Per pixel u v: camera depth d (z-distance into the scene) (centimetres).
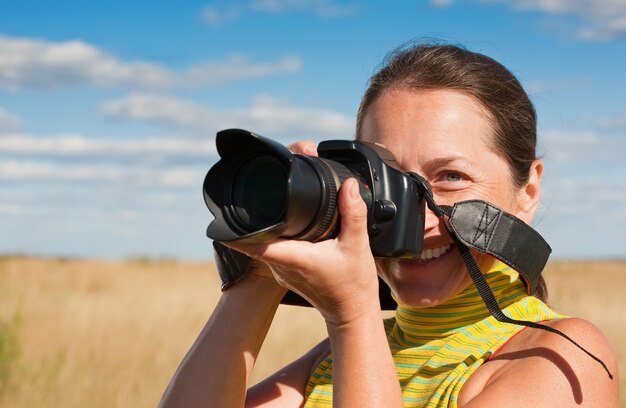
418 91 229
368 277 187
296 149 229
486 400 192
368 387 182
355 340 186
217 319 237
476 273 211
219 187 185
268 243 179
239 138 182
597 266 4172
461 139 223
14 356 956
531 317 220
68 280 2539
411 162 225
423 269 224
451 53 236
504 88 234
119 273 2938
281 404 242
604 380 198
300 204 176
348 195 184
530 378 194
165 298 1845
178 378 232
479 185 224
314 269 182
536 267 222
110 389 946
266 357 1136
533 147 245
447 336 226
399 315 240
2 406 869
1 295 1817
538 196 247
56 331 1277
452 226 211
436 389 209
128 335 1291
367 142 219
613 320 1435
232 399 228
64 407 887
